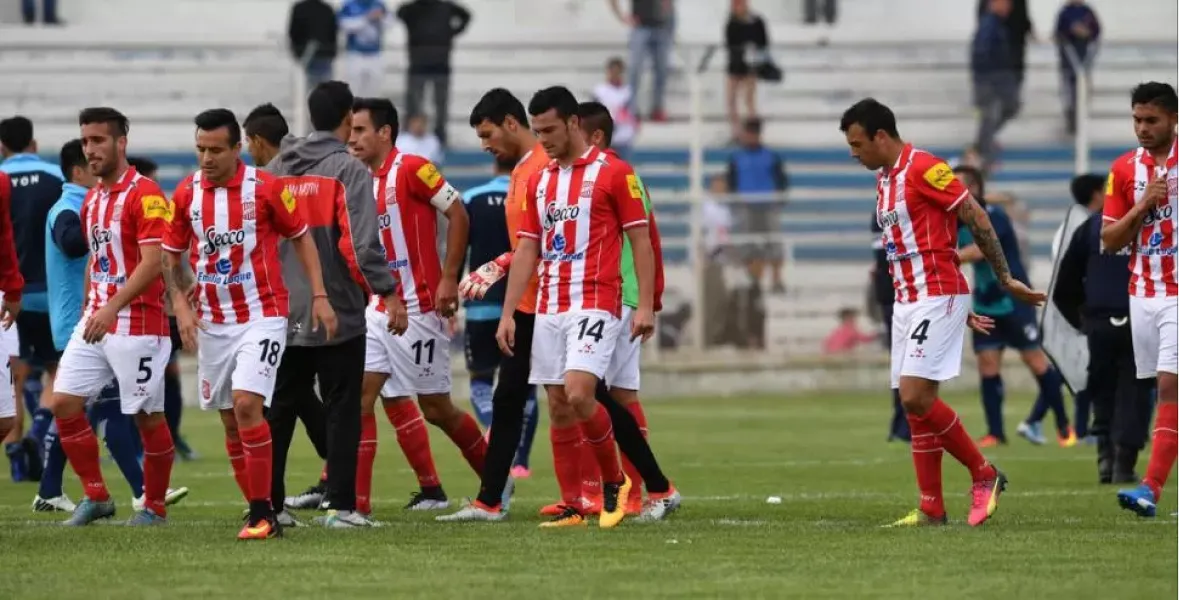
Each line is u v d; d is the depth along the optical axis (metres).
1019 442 57.41
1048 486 42.88
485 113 35.88
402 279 35.81
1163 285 33.56
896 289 32.75
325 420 37.50
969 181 52.22
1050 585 25.55
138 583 25.81
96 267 33.16
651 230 35.56
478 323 42.97
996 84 86.94
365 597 24.58
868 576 26.44
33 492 42.41
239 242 30.72
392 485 44.38
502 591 25.03
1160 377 33.59
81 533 31.97
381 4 81.88
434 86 81.00
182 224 31.06
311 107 33.31
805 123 93.69
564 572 26.83
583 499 35.47
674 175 87.31
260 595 24.77
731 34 87.50
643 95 87.94
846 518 35.31
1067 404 74.75
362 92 81.69
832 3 102.75
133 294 31.52
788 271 80.81
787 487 43.06
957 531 32.06
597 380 32.44
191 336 30.73
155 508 34.22
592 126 35.34
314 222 32.50
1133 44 91.75
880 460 50.91
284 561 28.02
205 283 30.92
